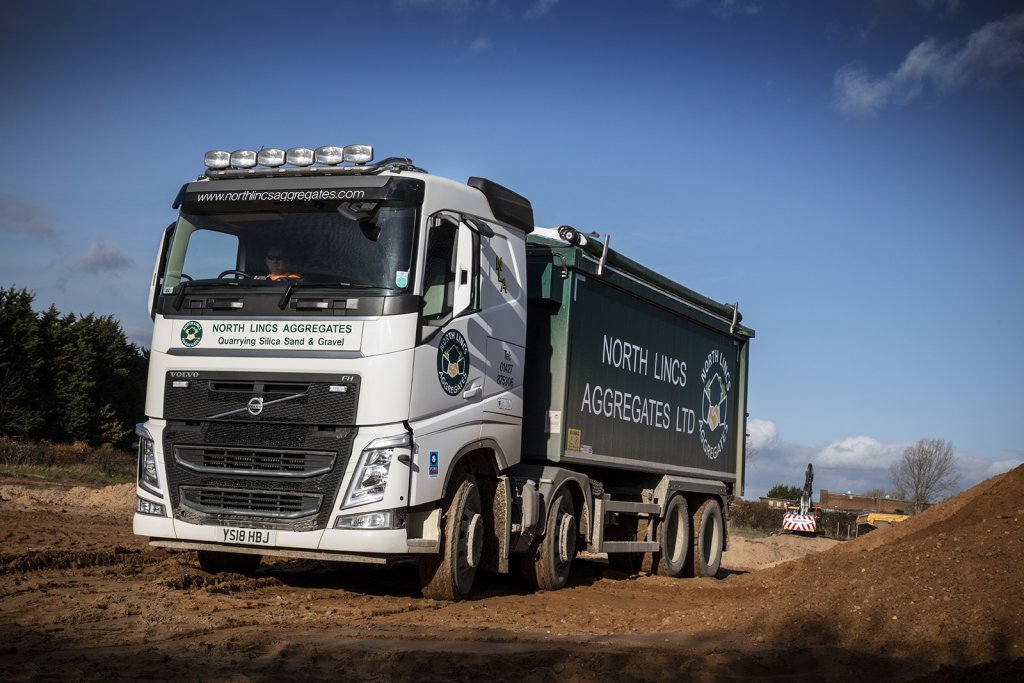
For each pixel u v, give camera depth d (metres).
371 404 8.59
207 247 9.32
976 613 7.41
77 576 9.44
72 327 46.50
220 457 8.92
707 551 16.23
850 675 6.36
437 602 9.42
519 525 10.58
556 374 11.59
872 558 9.34
